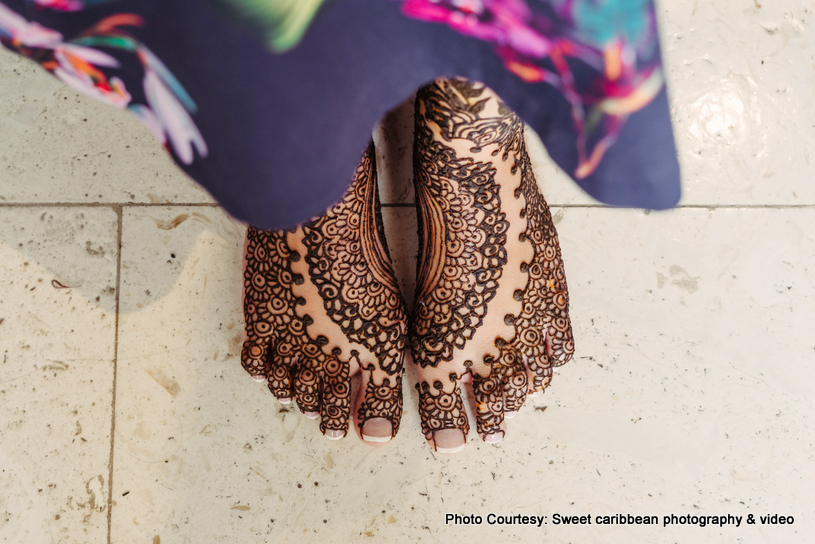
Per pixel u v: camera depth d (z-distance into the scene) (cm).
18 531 53
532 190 53
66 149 55
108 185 55
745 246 57
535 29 33
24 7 38
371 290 52
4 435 53
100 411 54
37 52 40
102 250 55
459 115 45
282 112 35
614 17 31
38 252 55
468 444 55
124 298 55
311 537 54
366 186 50
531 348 53
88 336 54
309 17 31
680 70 58
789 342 56
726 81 58
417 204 53
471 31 34
